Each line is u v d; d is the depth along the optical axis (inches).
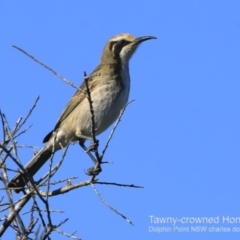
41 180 493.7
